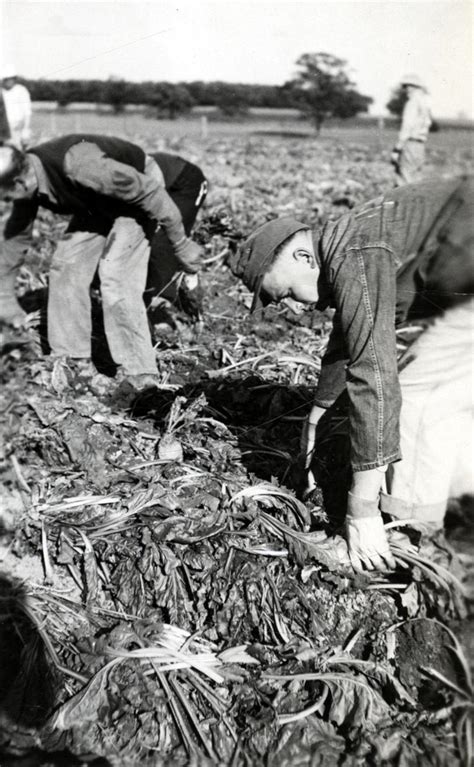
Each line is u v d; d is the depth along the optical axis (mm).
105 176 3449
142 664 2410
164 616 2561
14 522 2844
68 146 3469
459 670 2357
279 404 3467
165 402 3551
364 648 2445
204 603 2539
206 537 2604
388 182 9508
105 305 3746
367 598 2496
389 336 2188
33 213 3551
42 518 2822
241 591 2516
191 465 3025
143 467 3035
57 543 2762
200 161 12500
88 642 2484
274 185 9719
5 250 3533
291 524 2693
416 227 2184
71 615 2605
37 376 3516
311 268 2359
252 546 2604
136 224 3730
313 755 2236
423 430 2412
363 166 10867
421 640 2408
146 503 2775
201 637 2498
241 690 2352
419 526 2484
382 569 2482
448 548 2469
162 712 2332
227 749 2264
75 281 3869
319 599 2496
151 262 4508
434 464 2432
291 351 4180
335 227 2281
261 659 2424
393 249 2184
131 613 2594
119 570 2635
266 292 2473
